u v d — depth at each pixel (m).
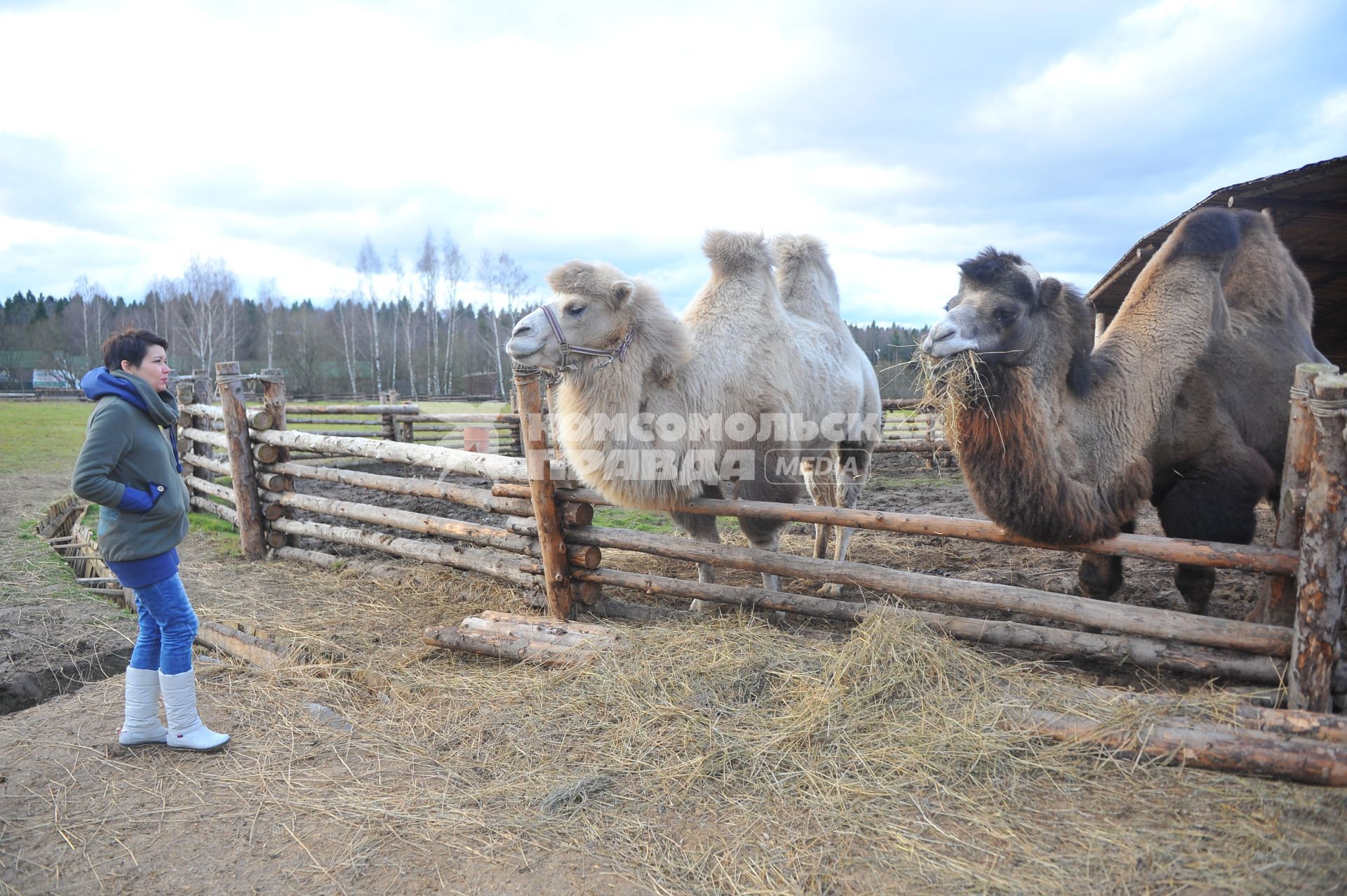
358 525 9.35
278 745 3.75
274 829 3.07
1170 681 3.93
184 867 2.86
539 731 3.69
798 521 4.59
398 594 6.11
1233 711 3.27
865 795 3.03
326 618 5.58
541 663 4.38
